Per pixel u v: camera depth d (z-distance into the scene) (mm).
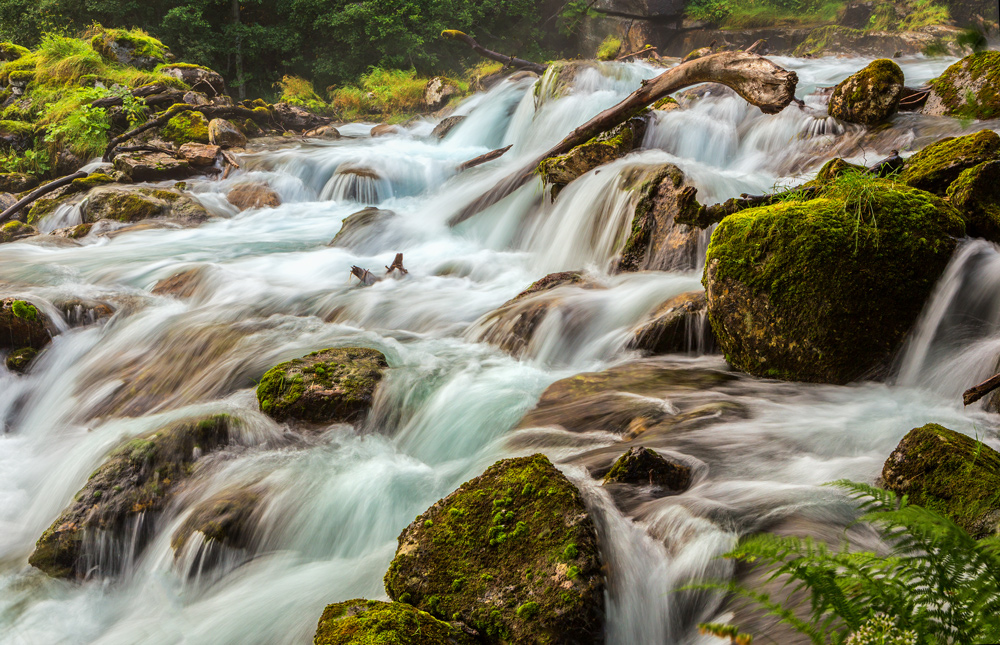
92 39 19234
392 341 6285
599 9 30953
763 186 8016
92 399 6137
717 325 5152
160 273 8742
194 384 6004
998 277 4516
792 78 7816
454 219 10281
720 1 30109
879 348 4602
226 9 31469
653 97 9352
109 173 13414
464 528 3170
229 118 17672
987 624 1806
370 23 29172
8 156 15508
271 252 9891
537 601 2803
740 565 2939
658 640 2855
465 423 4770
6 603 3891
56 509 4738
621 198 7531
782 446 3928
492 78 24406
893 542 2881
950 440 3166
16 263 9180
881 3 27641
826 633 2256
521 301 6559
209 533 3883
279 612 3457
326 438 4840
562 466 3869
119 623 3742
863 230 4590
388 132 20250
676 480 3594
